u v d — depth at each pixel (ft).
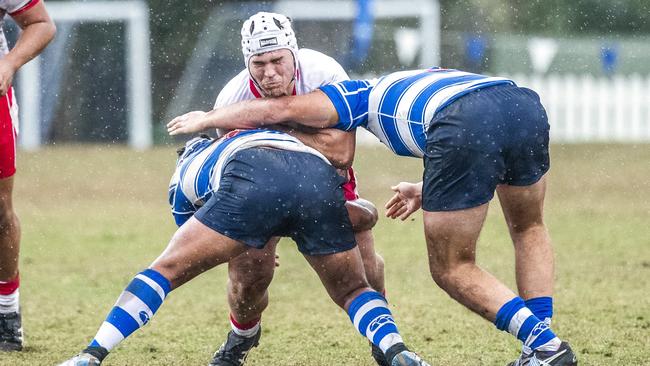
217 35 244.22
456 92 54.49
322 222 53.88
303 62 59.93
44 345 71.92
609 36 265.95
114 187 171.42
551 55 243.81
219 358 63.82
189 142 59.88
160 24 242.99
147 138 241.14
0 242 68.13
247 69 58.59
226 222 52.70
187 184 56.34
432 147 54.08
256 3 244.63
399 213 63.41
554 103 240.73
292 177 53.16
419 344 71.61
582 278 96.48
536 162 56.13
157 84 242.37
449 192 53.98
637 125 240.53
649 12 270.26
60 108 238.48
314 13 242.37
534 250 58.80
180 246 53.21
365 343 72.59
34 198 160.66
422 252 115.03
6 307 69.46
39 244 121.90
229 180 53.16
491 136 53.52
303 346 71.77
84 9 239.71
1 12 67.31
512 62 246.47
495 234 126.52
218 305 87.61
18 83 235.20
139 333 76.54
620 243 117.50
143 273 53.67
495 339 72.90
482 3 258.37
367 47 239.30
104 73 240.53
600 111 240.53
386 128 56.80
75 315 83.46
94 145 235.20
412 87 56.24
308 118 55.88
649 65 247.09
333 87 57.00
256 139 54.24
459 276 54.80
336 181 54.65
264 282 59.88
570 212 143.95
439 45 245.65
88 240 124.77
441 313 82.23
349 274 55.52
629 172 183.52
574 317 79.46
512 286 95.25
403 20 247.29
